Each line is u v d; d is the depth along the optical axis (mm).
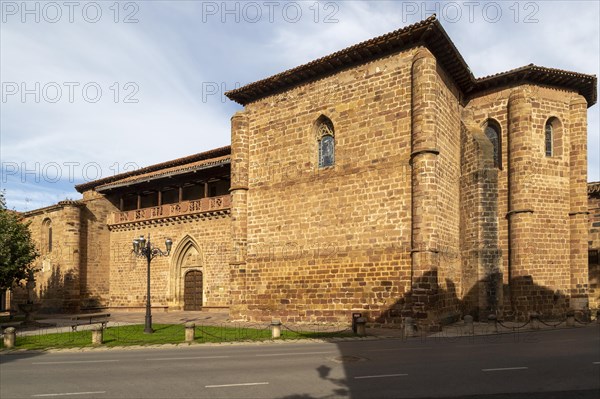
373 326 20938
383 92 21984
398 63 21656
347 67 23328
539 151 23938
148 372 11297
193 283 33719
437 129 21219
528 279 22734
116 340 18016
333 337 17906
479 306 21969
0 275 26531
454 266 22516
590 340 15688
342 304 22094
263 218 25609
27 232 30062
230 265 26031
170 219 34625
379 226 21422
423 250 19516
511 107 24062
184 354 14383
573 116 24578
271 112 26062
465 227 23328
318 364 12023
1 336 21203
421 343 15938
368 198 21906
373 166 21922
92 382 10234
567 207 24172
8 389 9672
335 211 22922
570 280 23719
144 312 35312
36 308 26734
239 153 26562
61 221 37625
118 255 38031
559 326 20766
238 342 16969
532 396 8359
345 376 10414
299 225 24125
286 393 8977
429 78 20375
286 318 23812
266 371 11164
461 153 24203
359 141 22531
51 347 16500
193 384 9867
